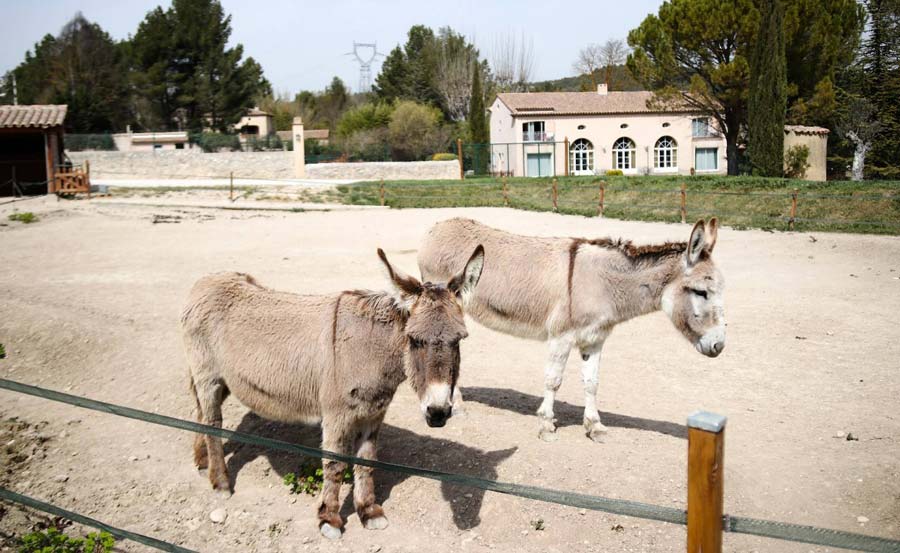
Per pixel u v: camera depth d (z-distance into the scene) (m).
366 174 39.31
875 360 8.03
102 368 7.44
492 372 7.89
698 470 2.79
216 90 47.28
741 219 19.50
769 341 8.91
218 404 5.28
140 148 41.81
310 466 5.48
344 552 4.57
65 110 25.95
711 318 5.50
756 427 6.25
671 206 21.59
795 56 29.70
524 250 6.29
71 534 5.00
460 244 6.64
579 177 31.17
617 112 43.47
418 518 4.90
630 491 5.02
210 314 5.07
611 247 5.93
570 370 8.09
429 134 54.16
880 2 33.19
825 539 2.71
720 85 30.72
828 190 21.34
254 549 4.72
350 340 4.50
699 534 2.82
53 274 12.19
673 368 8.01
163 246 15.79
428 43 71.56
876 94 32.09
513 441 5.88
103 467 5.68
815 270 13.31
